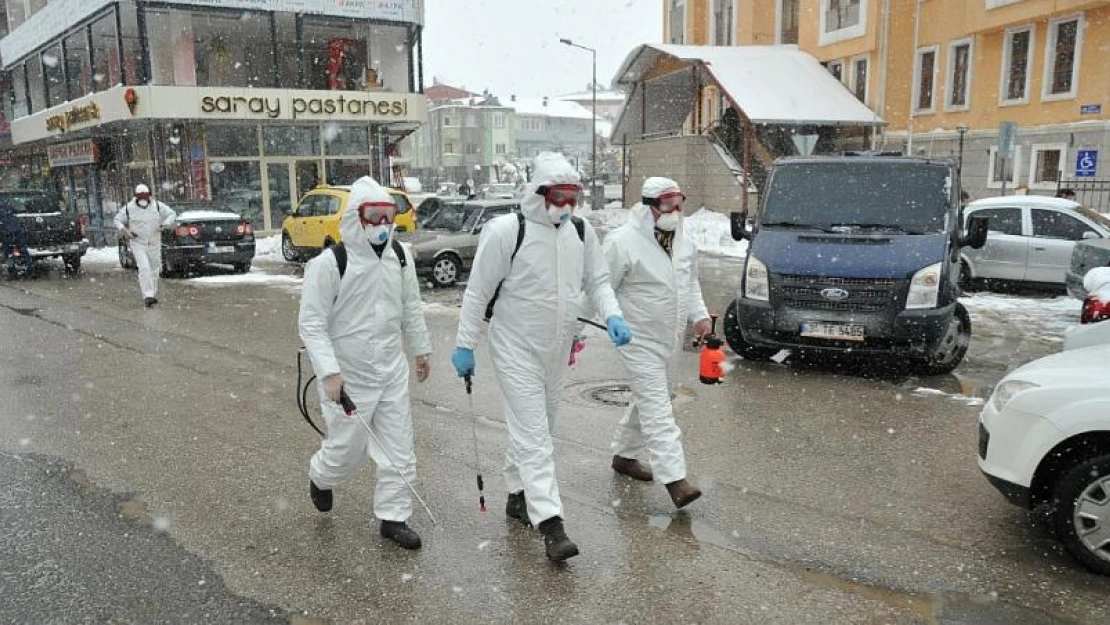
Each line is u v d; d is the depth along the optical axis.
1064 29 21.31
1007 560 4.04
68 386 7.59
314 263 3.96
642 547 4.19
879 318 7.30
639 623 3.49
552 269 4.05
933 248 7.41
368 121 24.69
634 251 4.58
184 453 5.68
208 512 4.66
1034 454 4.00
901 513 4.59
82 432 6.17
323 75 27.64
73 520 4.56
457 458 5.55
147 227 12.50
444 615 3.57
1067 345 5.92
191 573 3.95
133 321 11.17
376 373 4.05
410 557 4.10
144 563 4.05
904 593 3.73
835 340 7.48
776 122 24.61
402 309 4.16
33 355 8.99
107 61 28.67
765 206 8.50
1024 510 4.63
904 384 7.52
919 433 6.02
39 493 4.96
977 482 5.05
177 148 23.80
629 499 4.81
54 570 3.98
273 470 5.33
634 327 4.62
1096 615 3.53
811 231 8.02
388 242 4.05
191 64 24.48
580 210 34.62
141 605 3.66
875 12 26.50
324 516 4.60
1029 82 22.30
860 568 3.96
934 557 4.07
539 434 4.10
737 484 5.04
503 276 4.09
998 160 23.38
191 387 7.53
